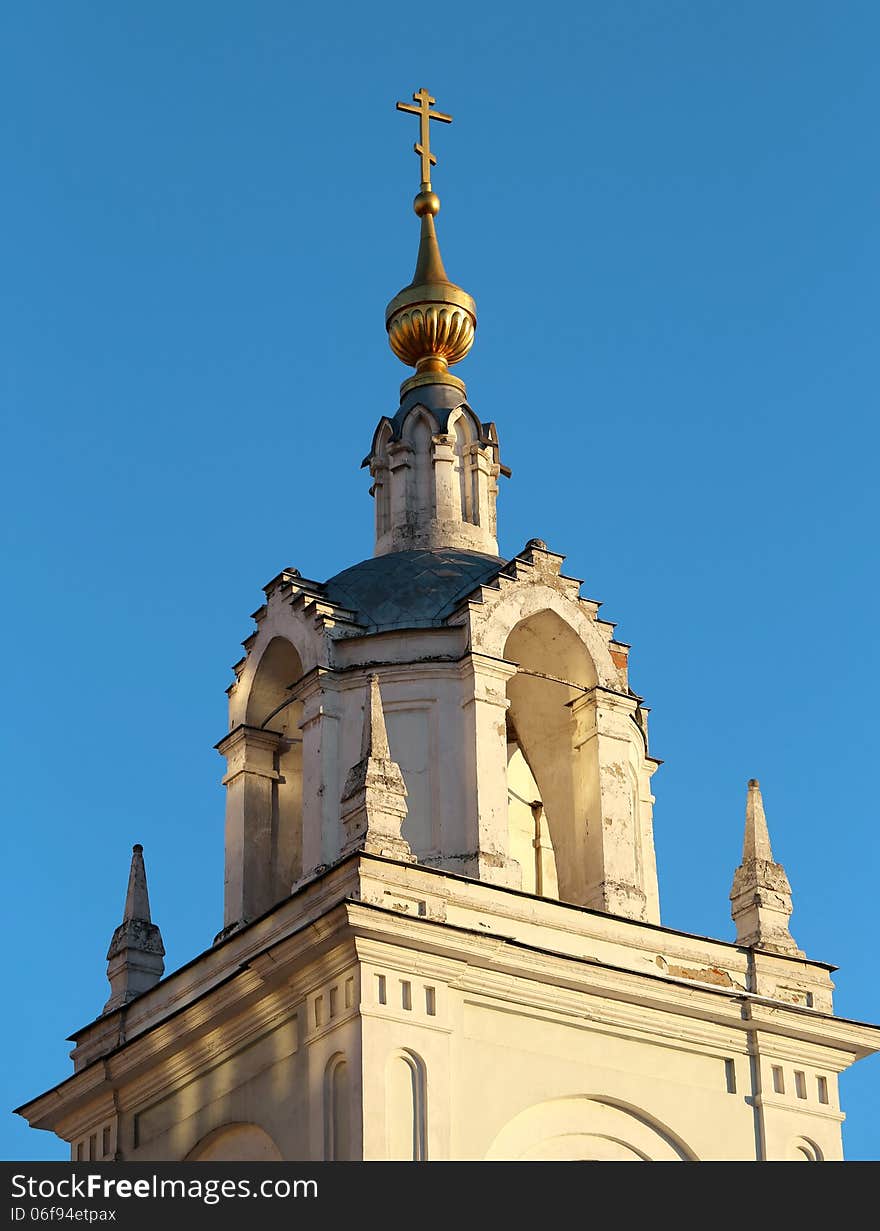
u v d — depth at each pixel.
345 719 53.91
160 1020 52.81
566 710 55.91
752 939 54.19
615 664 56.69
